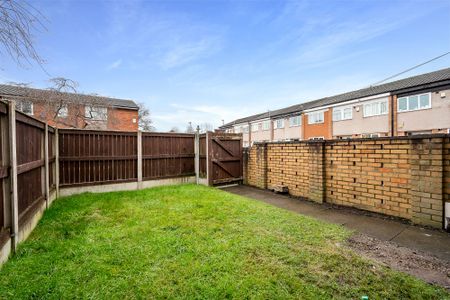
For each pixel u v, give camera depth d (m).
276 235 2.98
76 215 3.91
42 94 8.83
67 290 1.85
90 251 2.53
